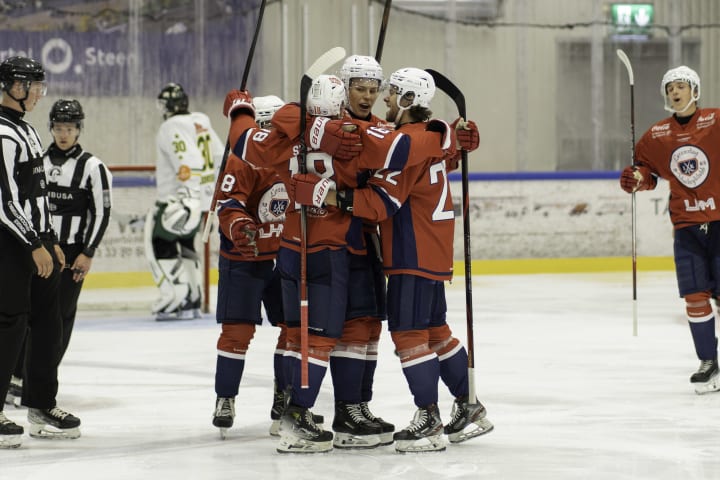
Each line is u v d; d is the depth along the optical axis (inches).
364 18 1879.9
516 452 593.6
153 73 1813.5
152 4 1803.6
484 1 1934.1
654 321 1230.3
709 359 789.9
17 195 600.1
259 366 919.7
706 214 794.2
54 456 594.2
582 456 584.7
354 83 594.2
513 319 1253.7
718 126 792.9
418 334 592.4
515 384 828.6
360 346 601.9
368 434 603.5
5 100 621.9
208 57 1835.6
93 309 1406.3
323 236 583.5
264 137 591.5
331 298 584.1
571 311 1327.5
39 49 1766.7
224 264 646.5
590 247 1846.7
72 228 761.0
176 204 1262.3
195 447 615.8
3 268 605.6
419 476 535.8
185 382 856.9
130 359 979.9
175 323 1259.2
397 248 589.0
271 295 658.2
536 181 1824.6
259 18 652.1
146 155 1814.7
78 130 769.6
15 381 756.0
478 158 1958.7
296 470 551.5
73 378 877.2
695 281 794.2
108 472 552.1
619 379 851.4
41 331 635.5
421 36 1914.4
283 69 1855.3
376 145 563.8
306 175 575.8
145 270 1579.7
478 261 1800.0
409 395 776.9
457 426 612.4
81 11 1779.0
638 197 1857.8
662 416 702.5
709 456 585.3
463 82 1940.2
